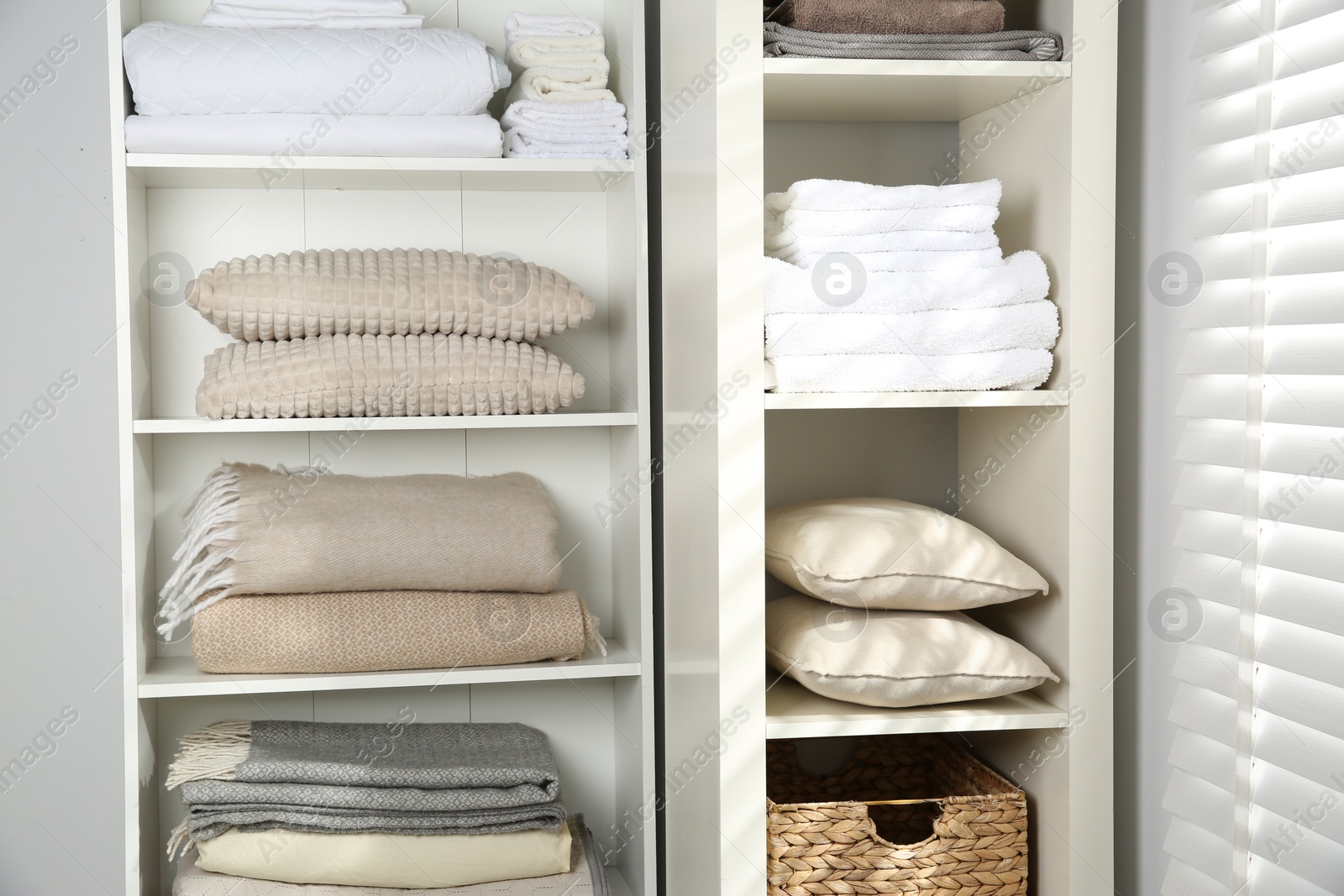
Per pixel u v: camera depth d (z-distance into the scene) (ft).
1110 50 4.04
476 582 5.06
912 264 4.11
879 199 4.12
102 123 5.42
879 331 4.03
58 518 5.46
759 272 3.85
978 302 4.10
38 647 5.48
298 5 5.03
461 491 5.26
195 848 5.16
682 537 4.60
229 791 4.75
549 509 5.28
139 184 5.12
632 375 5.16
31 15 5.34
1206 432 3.78
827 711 4.13
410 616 4.96
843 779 5.26
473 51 5.00
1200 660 3.81
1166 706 4.02
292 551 4.87
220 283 4.88
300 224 5.52
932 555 4.16
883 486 5.41
